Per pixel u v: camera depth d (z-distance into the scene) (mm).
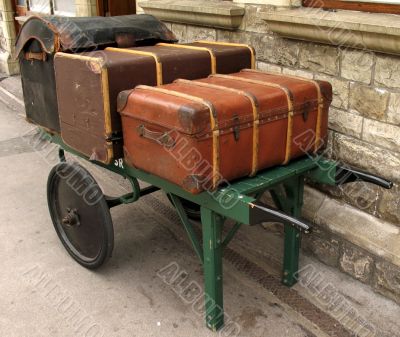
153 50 2803
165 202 4004
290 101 2375
